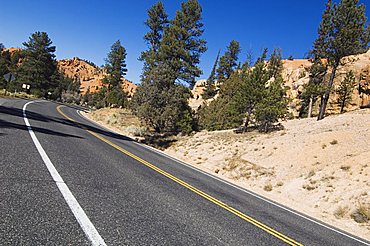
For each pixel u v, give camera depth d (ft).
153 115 91.20
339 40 90.02
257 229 18.56
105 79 218.59
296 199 42.88
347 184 42.98
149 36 144.97
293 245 17.06
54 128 46.78
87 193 16.75
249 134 85.66
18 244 9.42
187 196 23.00
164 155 55.83
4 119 41.27
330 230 25.76
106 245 10.73
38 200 13.74
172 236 13.48
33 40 226.79
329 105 152.97
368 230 31.63
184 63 118.73
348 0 90.79
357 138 60.03
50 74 243.81
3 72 256.11
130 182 22.49
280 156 60.85
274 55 217.56
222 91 175.52
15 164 19.36
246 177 53.21
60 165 22.18
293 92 175.32
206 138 84.89
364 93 153.48
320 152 57.67
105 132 70.54
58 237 10.50
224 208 22.21
